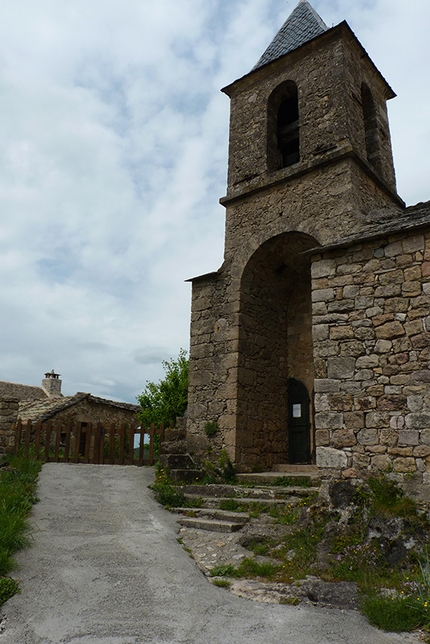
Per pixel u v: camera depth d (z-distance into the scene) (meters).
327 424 7.78
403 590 4.86
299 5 15.34
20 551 5.66
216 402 11.33
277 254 12.27
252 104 13.71
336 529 6.46
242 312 11.73
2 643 3.87
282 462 12.25
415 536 5.88
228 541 6.76
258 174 12.72
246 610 4.60
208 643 3.94
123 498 8.57
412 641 4.00
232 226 12.63
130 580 5.16
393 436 7.19
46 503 7.74
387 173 13.29
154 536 6.73
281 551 6.24
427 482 6.73
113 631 4.11
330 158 11.21
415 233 7.74
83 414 17.34
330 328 8.16
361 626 4.28
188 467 10.75
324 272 8.48
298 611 4.60
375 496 6.80
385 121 14.14
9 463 10.39
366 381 7.62
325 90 12.20
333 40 12.53
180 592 4.96
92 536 6.48
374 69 13.83
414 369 7.26
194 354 12.07
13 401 11.46
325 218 11.01
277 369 12.70
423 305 7.40
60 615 4.36
